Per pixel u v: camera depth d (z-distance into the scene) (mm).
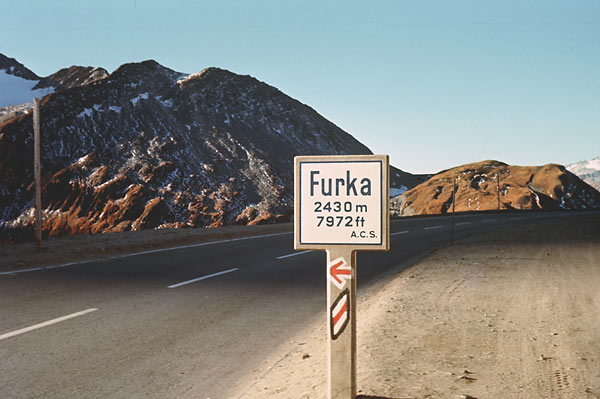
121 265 13383
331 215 3965
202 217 137875
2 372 5391
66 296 9250
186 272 12453
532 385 4656
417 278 11391
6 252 14742
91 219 128375
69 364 5684
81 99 177875
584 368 5141
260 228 26156
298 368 5555
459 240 21469
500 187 164875
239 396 4832
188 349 6340
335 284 3951
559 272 11758
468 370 5082
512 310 7906
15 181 134000
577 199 161500
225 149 185625
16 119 157500
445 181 183000
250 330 7293
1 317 7664
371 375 4926
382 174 3889
